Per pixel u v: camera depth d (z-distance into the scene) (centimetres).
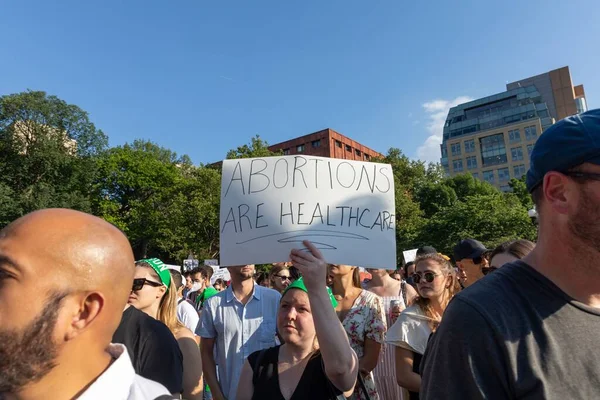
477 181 4684
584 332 104
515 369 101
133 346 211
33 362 91
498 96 10550
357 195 229
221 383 340
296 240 218
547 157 111
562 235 110
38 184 4053
